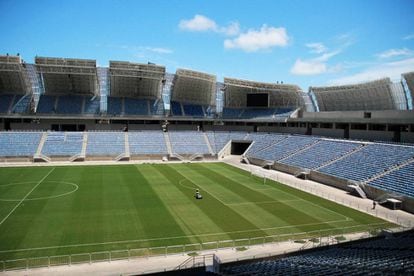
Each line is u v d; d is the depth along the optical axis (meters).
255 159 86.31
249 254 31.23
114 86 106.00
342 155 69.25
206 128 113.69
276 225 38.97
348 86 95.00
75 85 103.12
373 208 46.22
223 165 83.31
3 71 94.06
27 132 88.50
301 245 33.38
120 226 37.72
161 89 110.38
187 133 102.31
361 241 33.50
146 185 58.00
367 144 69.12
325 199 50.94
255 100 112.38
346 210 45.22
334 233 36.72
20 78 97.44
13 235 34.59
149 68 98.25
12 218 39.56
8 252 30.84
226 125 114.31
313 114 93.81
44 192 51.62
